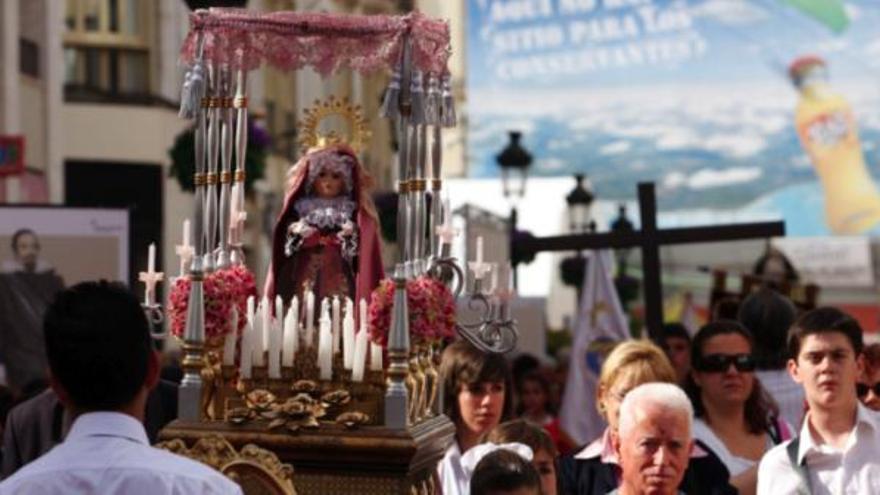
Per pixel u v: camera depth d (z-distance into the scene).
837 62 55.44
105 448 9.39
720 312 23.44
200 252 13.84
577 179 38.19
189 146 30.05
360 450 13.10
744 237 23.45
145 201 48.75
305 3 55.34
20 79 44.53
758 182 55.59
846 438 14.09
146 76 49.16
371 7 60.56
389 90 13.60
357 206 14.30
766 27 55.12
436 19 13.82
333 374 13.38
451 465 16.05
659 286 23.38
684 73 54.94
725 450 16.08
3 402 19.88
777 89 55.28
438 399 14.62
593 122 54.62
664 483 12.85
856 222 55.78
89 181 48.25
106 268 23.31
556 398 27.61
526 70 54.31
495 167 54.31
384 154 61.31
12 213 23.16
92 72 48.44
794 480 14.14
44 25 45.53
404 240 13.72
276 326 13.55
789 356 14.55
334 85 56.25
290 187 14.34
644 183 23.45
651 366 15.19
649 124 54.88
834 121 55.66
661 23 54.62
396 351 13.23
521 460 12.25
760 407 16.53
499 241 29.89
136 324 9.55
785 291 26.39
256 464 12.99
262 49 13.76
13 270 23.12
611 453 15.27
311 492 13.26
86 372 9.45
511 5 54.22
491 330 14.59
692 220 55.59
